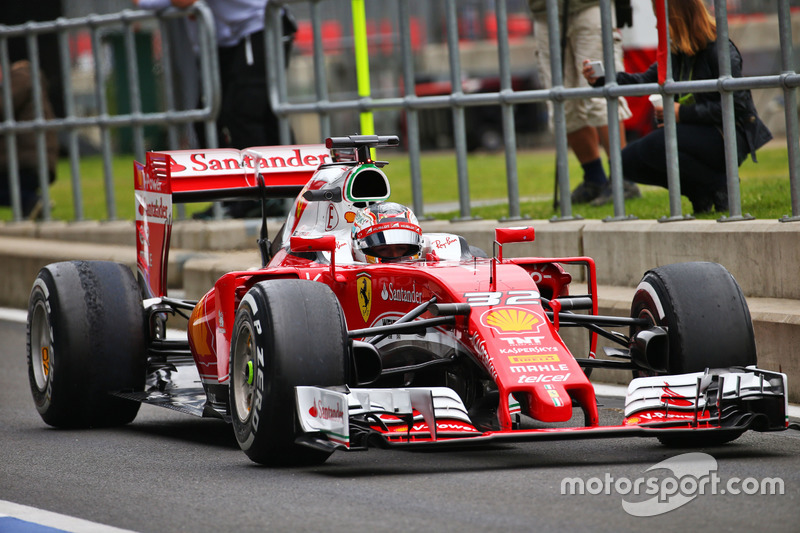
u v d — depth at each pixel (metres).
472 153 107.25
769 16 77.81
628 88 32.22
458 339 20.81
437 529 15.80
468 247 23.94
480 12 110.44
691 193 34.00
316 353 19.58
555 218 34.69
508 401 18.83
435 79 109.38
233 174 27.55
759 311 25.83
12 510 18.16
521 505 16.95
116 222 47.97
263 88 46.34
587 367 23.20
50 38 70.62
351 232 23.38
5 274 48.38
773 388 19.81
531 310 20.33
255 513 17.17
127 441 24.55
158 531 16.47
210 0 45.72
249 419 20.28
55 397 25.62
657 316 21.11
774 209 32.19
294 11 98.62
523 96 35.06
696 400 19.52
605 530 15.48
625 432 18.61
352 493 18.17
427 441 18.19
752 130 32.25
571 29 40.16
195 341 25.39
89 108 105.69
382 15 98.62
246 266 38.22
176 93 47.22
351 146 24.22
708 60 32.38
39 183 56.78
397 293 21.72
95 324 25.67
